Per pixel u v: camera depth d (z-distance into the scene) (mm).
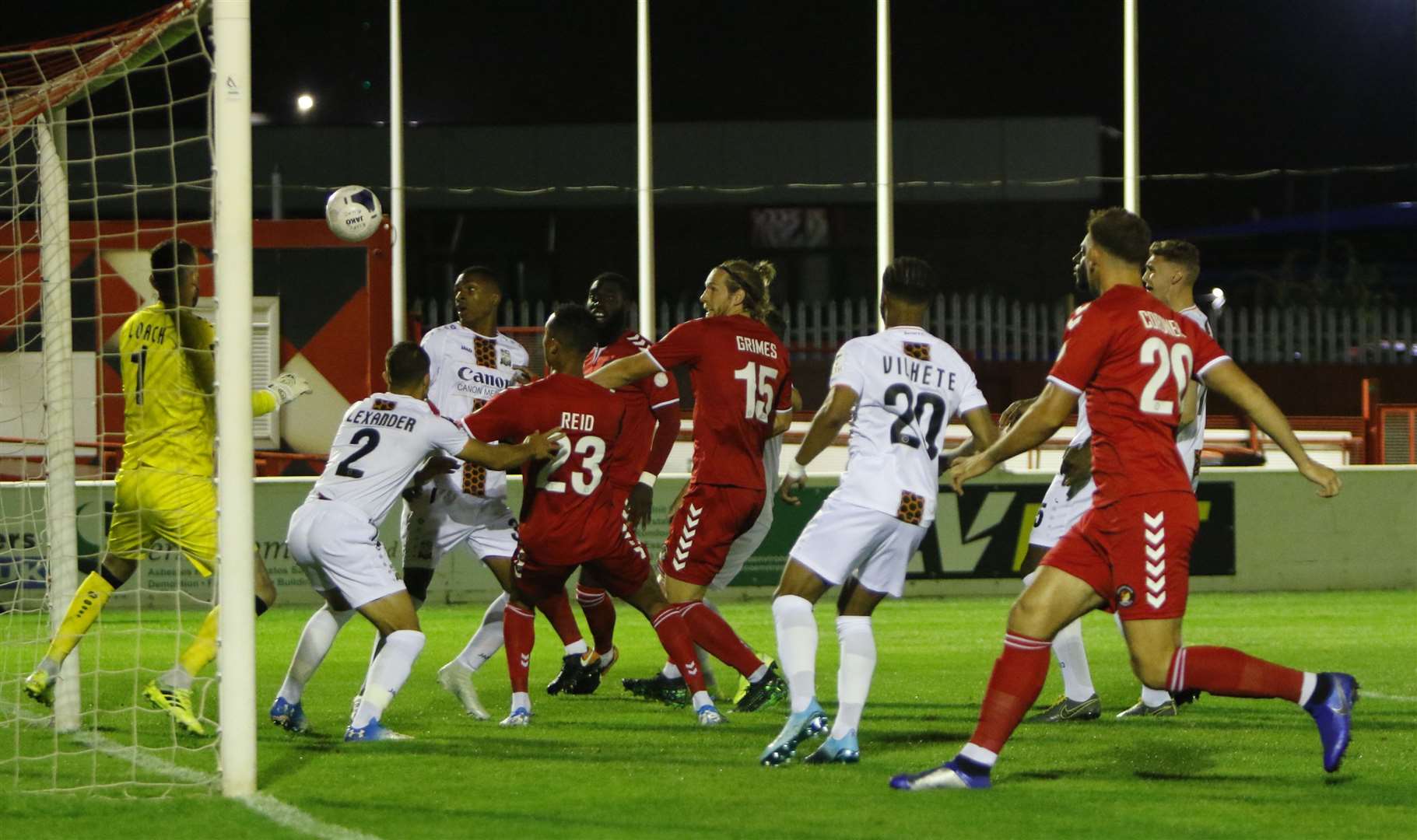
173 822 9594
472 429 12555
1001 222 59594
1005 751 12117
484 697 15289
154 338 13211
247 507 10438
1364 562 26750
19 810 9953
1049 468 34250
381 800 10188
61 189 13102
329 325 30766
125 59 12078
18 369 14195
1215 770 11297
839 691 11562
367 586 12352
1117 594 10008
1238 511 26484
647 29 38469
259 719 13812
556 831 9336
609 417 12805
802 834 9250
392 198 38969
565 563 12859
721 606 24953
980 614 23484
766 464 15117
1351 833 9305
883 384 11461
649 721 13625
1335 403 48906
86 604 13172
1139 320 10023
